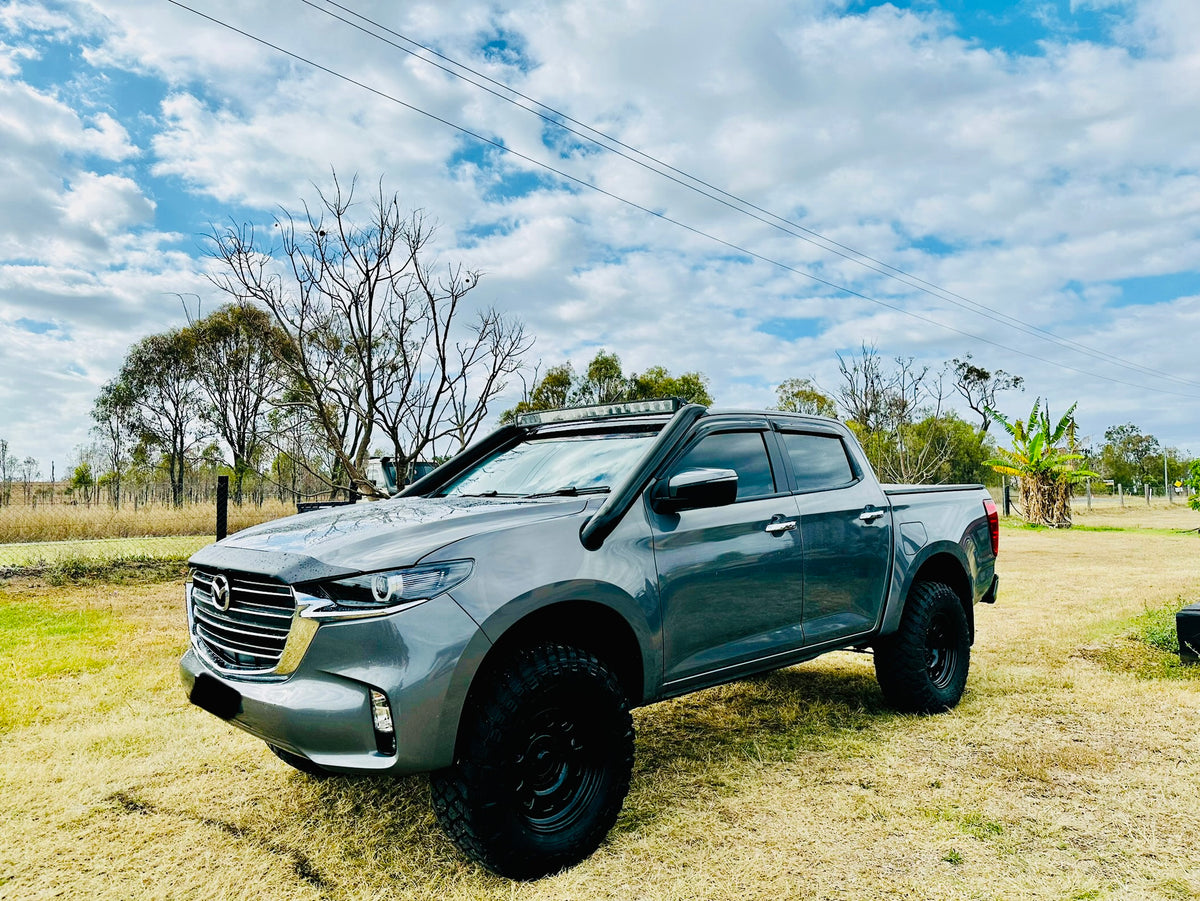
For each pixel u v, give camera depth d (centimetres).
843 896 240
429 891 249
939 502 465
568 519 286
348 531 271
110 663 553
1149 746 373
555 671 253
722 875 254
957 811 302
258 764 362
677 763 361
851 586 389
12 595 876
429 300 1095
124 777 346
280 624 250
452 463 396
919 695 421
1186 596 824
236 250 1052
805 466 394
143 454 4516
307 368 1084
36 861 271
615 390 3378
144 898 246
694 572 313
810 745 382
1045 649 584
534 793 258
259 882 256
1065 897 238
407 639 233
